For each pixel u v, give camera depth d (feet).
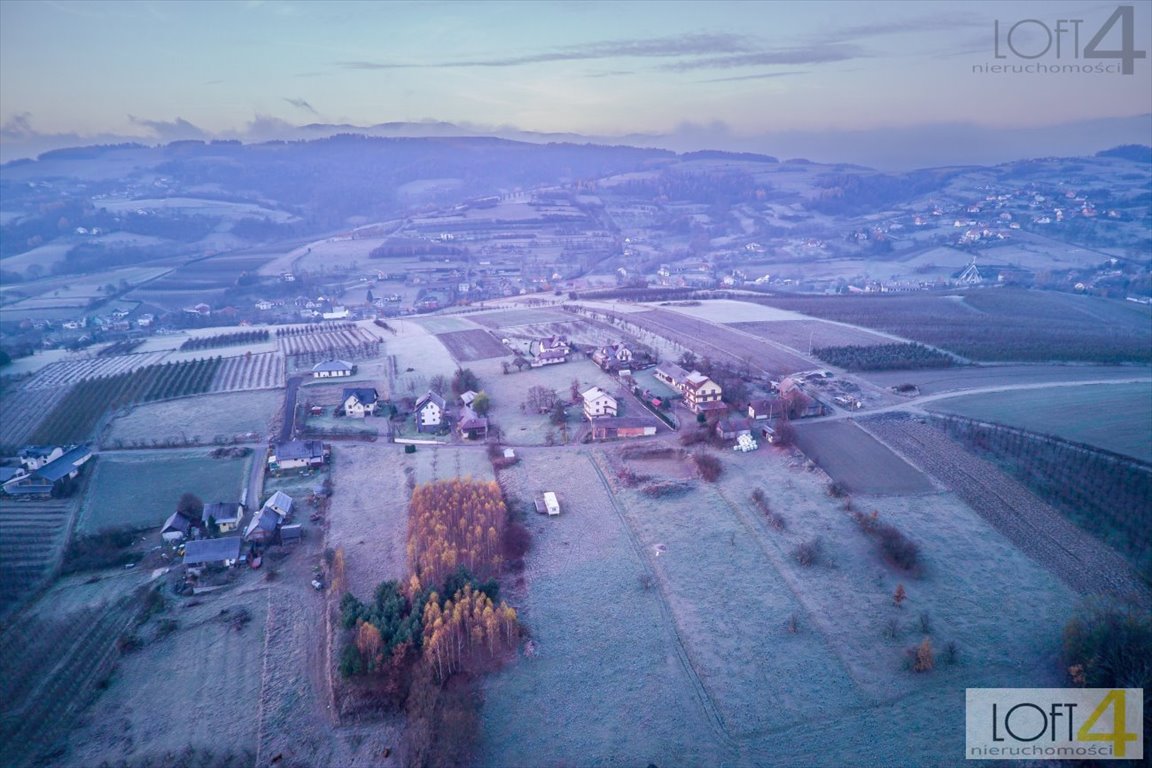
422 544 256.11
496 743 180.45
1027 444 331.98
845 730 181.16
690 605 232.53
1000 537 265.54
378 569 254.68
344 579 248.32
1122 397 399.65
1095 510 274.16
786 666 203.92
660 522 284.20
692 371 457.68
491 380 478.18
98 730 188.34
